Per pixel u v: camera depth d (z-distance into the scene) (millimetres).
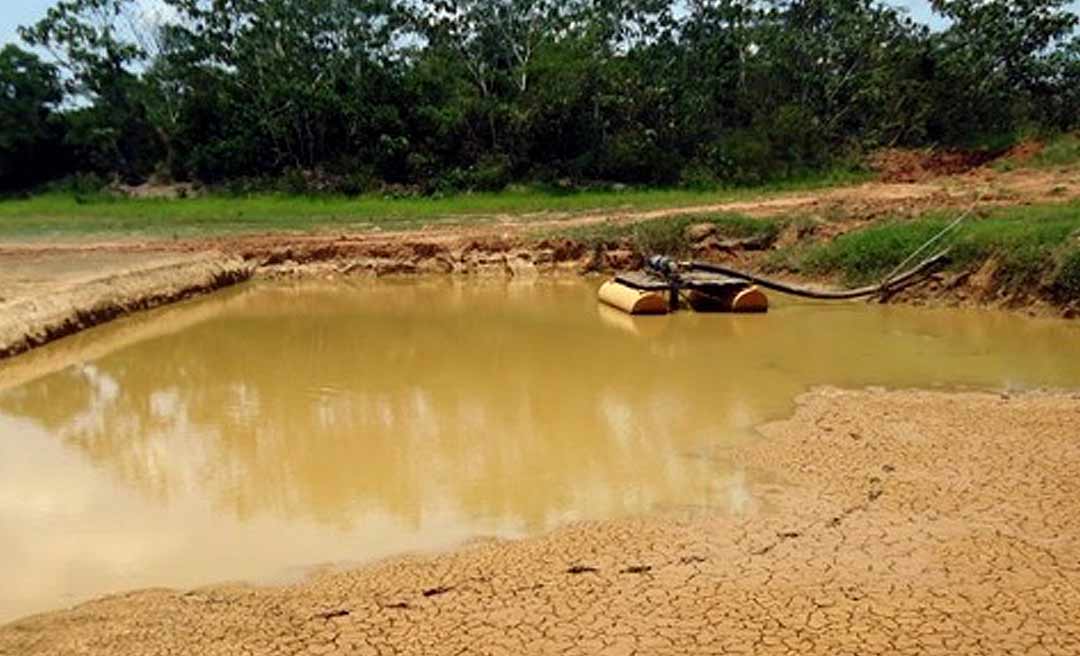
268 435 12094
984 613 7059
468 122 46688
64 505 9891
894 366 14602
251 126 47250
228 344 17797
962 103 46656
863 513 8891
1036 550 7996
